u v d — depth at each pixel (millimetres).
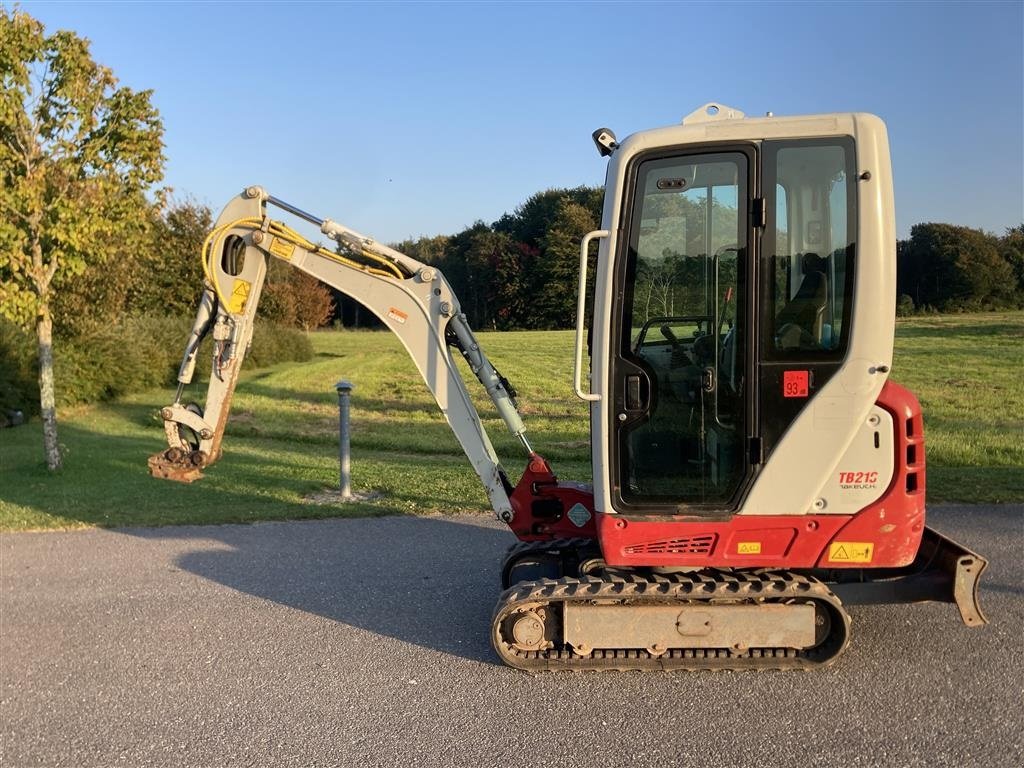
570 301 56688
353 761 3783
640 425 4477
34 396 16250
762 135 4258
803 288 4289
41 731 4094
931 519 7688
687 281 4387
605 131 4707
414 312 5508
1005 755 3725
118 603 5926
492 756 3807
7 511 8508
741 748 3832
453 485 9680
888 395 4359
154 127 10328
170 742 3979
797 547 4402
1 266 9492
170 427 5809
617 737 3955
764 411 4336
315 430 14898
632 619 4539
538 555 5320
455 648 5086
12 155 9531
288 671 4770
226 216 5738
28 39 9398
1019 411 15789
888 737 3900
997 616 5383
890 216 4234
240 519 8227
